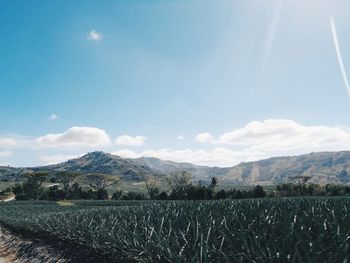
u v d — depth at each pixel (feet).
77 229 44.52
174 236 24.23
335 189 252.42
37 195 387.34
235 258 16.25
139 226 32.19
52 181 509.35
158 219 33.88
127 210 51.44
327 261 13.56
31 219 77.15
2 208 170.30
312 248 14.80
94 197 384.88
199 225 24.27
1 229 99.25
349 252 14.12
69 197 387.75
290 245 16.14
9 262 54.60
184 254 20.77
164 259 22.02
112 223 37.29
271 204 35.06
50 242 54.65
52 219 63.36
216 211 32.37
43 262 45.70
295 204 32.65
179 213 35.88
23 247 61.46
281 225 19.70
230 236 20.70
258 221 23.47
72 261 39.24
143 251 24.45
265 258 15.07
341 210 24.07
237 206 35.37
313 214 21.85
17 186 392.88
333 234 17.04
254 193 256.73
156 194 338.95
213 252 18.85
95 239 35.24
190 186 295.07
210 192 270.26
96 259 35.24
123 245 28.89
